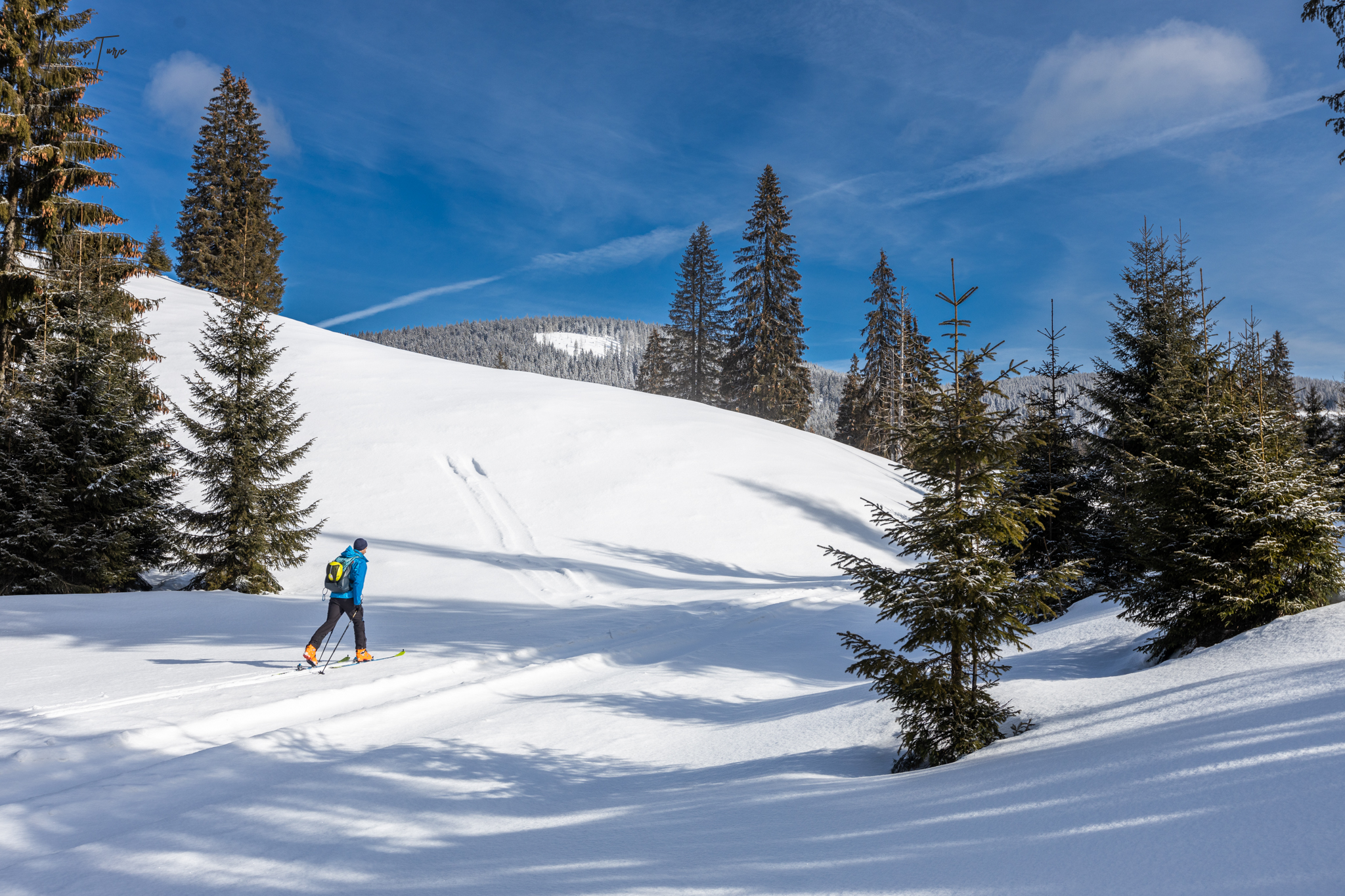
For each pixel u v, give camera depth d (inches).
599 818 158.7
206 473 674.8
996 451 223.3
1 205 689.0
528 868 122.6
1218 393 330.0
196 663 353.7
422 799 186.4
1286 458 272.5
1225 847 75.0
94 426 642.2
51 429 641.6
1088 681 243.0
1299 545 251.4
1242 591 253.1
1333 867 63.3
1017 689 248.5
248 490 669.3
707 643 475.2
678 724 275.0
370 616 522.6
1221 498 263.9
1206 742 118.3
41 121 721.0
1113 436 626.8
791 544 910.4
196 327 1338.6
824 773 199.5
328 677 331.9
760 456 1164.5
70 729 240.5
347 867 137.7
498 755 233.3
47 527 598.2
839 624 541.0
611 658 422.0
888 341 2005.4
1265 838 74.4
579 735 259.9
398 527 862.5
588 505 949.8
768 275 1980.8
